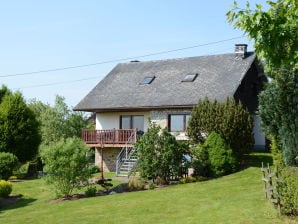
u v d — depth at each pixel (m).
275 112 16.73
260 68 33.72
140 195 19.70
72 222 15.61
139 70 37.97
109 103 34.50
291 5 7.83
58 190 21.48
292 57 7.78
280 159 17.78
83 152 21.53
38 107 53.69
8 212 19.19
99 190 22.59
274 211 14.05
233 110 25.97
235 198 17.19
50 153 21.17
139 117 34.31
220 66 33.84
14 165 27.56
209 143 24.52
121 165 30.86
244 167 25.55
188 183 22.38
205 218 14.41
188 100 30.95
